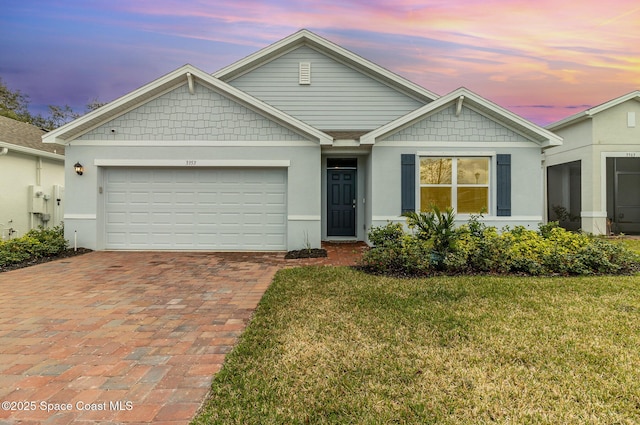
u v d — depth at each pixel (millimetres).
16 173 11711
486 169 9734
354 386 2777
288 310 4551
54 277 6590
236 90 9141
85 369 3084
